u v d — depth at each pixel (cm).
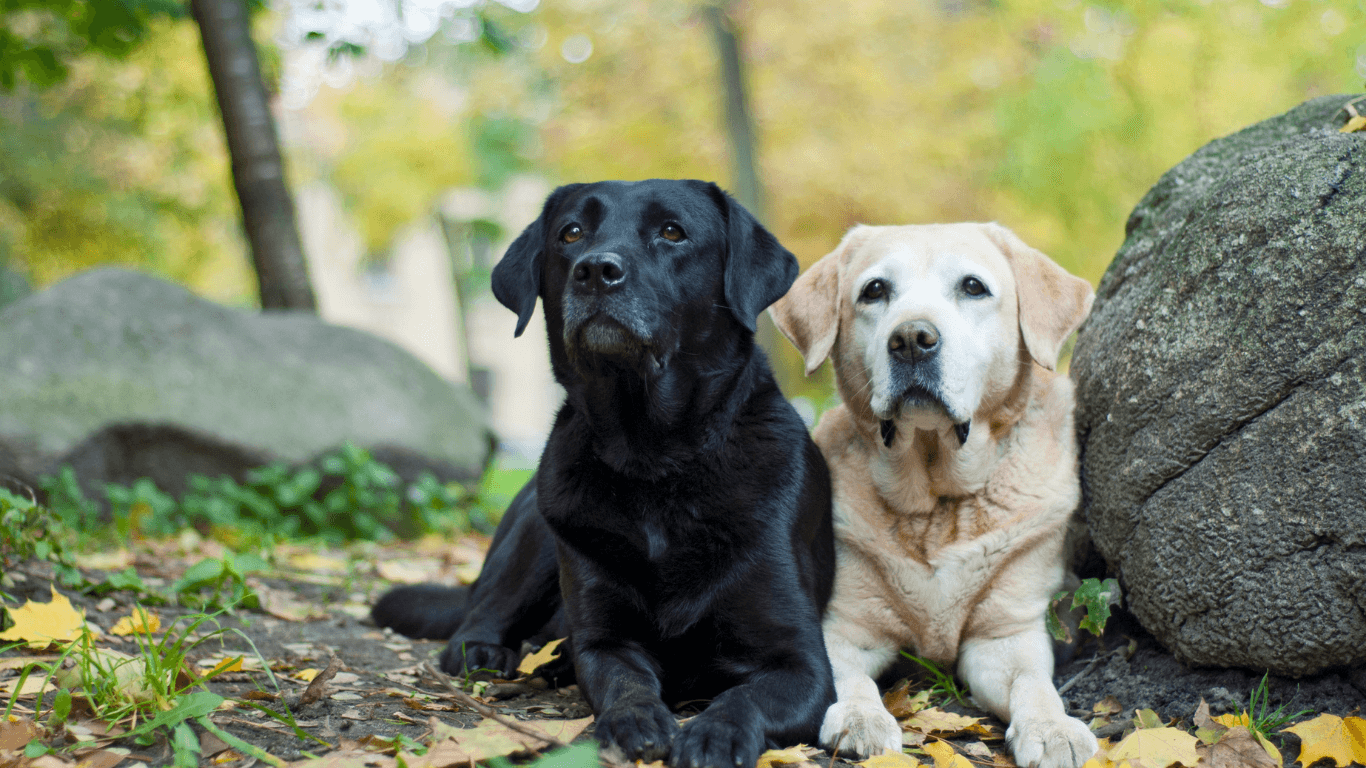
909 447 294
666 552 266
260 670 285
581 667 262
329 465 634
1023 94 1420
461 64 1712
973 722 263
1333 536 237
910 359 277
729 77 1538
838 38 1616
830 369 365
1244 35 1165
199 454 626
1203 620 265
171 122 1523
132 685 232
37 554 329
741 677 267
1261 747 229
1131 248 349
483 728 212
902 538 303
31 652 274
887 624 305
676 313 273
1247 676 265
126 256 1636
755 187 1546
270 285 786
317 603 436
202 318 686
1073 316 306
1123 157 1323
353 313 3497
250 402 652
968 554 293
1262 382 249
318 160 2458
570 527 273
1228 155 335
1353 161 247
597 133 1712
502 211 3064
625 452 269
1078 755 227
